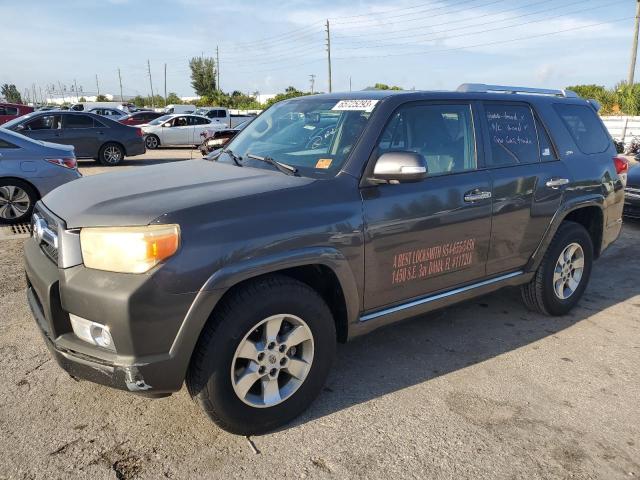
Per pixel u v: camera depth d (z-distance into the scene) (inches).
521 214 155.3
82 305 95.9
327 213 113.6
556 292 175.3
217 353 101.9
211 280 97.7
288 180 117.4
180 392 127.9
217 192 108.3
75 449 106.2
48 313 102.0
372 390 131.5
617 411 125.3
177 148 933.8
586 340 163.3
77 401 122.7
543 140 168.2
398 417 120.2
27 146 301.4
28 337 153.6
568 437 114.7
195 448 107.7
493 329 169.8
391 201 123.7
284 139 141.9
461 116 146.9
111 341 95.3
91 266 96.8
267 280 108.1
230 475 100.3
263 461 104.4
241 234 101.7
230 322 102.3
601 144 191.3
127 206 100.9
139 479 98.6
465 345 157.6
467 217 140.0
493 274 154.6
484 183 144.4
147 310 93.6
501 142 154.4
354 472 102.0
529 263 165.2
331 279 119.2
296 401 115.0
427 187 131.6
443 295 141.5
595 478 102.6
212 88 2903.5
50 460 102.7
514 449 110.2
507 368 144.3
